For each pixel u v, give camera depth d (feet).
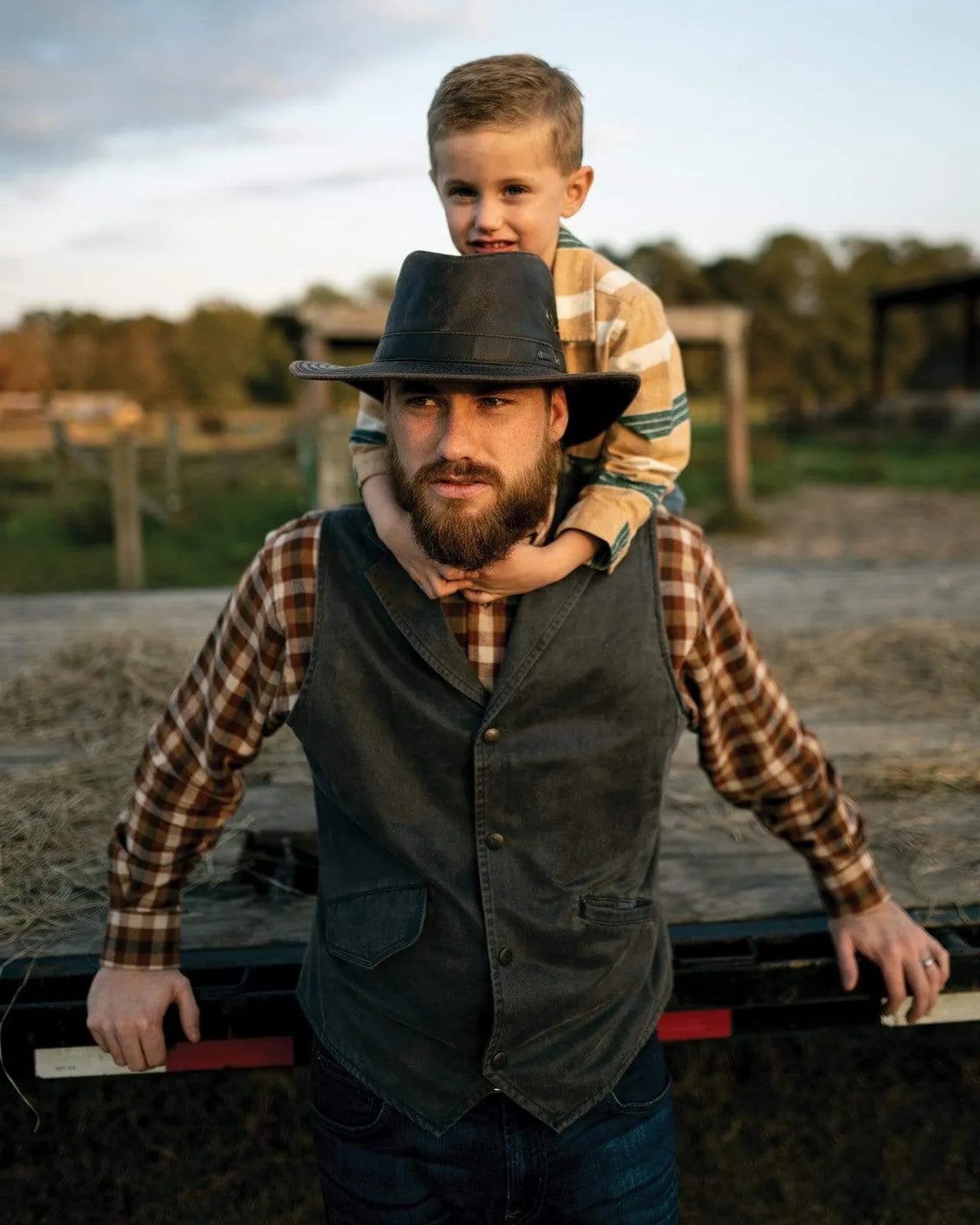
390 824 4.59
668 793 8.19
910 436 77.10
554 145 6.24
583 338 5.99
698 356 132.67
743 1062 6.93
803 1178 7.06
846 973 5.53
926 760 8.62
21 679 10.40
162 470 54.70
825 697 10.41
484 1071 4.51
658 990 4.98
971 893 6.64
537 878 4.58
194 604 14.73
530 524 4.42
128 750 8.81
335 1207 4.87
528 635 4.56
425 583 4.48
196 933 6.19
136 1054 5.11
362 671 4.60
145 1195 6.68
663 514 5.06
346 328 31.42
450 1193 4.63
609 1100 4.68
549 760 4.54
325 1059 4.83
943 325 161.38
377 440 5.88
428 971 4.58
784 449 73.67
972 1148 7.13
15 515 43.65
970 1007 6.17
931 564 17.53
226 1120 6.69
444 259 4.38
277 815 7.63
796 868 6.95
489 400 4.26
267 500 46.29
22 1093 6.50
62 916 6.34
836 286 167.73
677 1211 4.87
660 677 4.73
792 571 17.03
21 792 7.95
